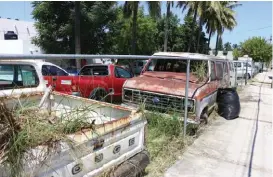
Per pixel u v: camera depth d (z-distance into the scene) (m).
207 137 5.88
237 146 5.44
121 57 3.18
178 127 5.39
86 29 26.56
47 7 25.66
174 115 5.42
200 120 5.76
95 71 8.27
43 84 3.99
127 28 33.69
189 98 5.43
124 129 2.94
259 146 5.51
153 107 5.66
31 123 2.17
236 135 6.14
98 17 26.22
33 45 27.06
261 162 4.72
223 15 36.34
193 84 5.98
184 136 5.33
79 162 2.40
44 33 26.30
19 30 32.44
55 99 3.90
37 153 2.03
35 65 3.88
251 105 10.11
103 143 2.65
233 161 4.69
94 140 2.52
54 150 2.13
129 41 34.09
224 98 7.55
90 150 2.50
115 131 2.80
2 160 1.86
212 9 34.12
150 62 7.24
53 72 8.32
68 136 2.26
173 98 5.52
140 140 3.30
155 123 5.40
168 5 26.81
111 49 30.89
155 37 41.09
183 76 6.55
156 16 24.89
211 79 6.87
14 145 1.90
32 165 2.01
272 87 17.27
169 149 4.88
